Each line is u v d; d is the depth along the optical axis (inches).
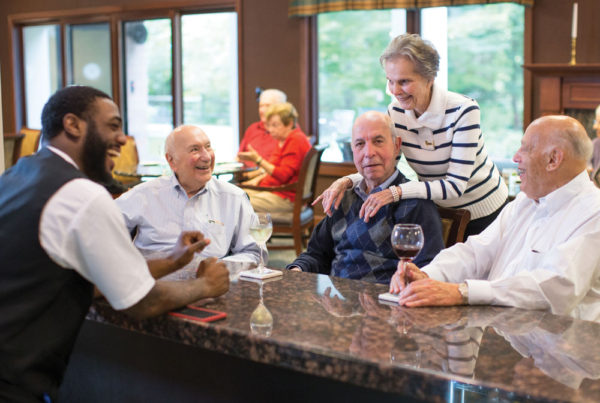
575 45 213.6
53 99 65.0
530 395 49.0
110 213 61.8
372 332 61.2
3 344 60.9
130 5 315.9
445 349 57.2
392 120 107.3
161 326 65.9
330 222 106.9
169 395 75.5
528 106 230.2
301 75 274.2
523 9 229.1
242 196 111.3
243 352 60.9
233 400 71.1
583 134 81.4
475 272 89.7
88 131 64.8
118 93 327.6
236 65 298.8
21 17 354.9
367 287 77.0
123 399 79.3
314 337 59.7
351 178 104.9
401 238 72.2
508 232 88.7
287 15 274.2
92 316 71.0
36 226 60.5
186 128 106.7
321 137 278.4
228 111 305.0
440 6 236.1
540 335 61.1
